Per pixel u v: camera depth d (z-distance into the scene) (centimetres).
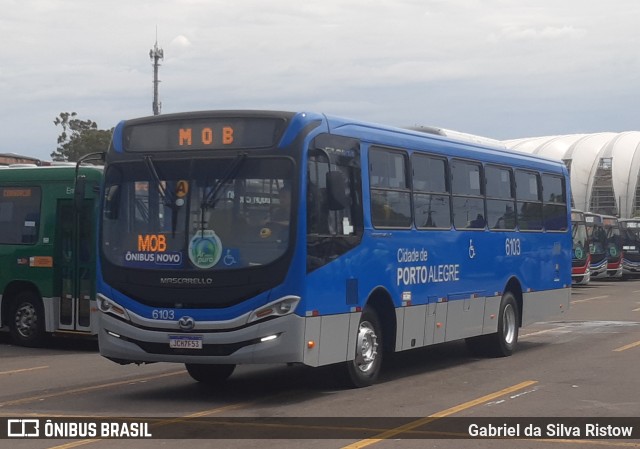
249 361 1116
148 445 917
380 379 1380
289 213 1123
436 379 1377
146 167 1182
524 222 1781
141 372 1509
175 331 1140
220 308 1123
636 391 1248
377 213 1299
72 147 5528
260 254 1121
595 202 10069
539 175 1859
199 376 1362
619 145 10200
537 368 1501
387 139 1337
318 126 1173
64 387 1334
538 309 1827
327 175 1159
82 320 1780
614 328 2219
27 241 1852
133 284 1166
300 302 1116
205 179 1153
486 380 1362
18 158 2478
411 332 1378
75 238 1794
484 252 1611
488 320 1620
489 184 1647
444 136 1546
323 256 1162
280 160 1135
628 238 5191
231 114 1162
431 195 1452
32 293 1864
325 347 1170
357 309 1238
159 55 4756
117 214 1195
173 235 1152
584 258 4084
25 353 1794
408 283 1369
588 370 1467
